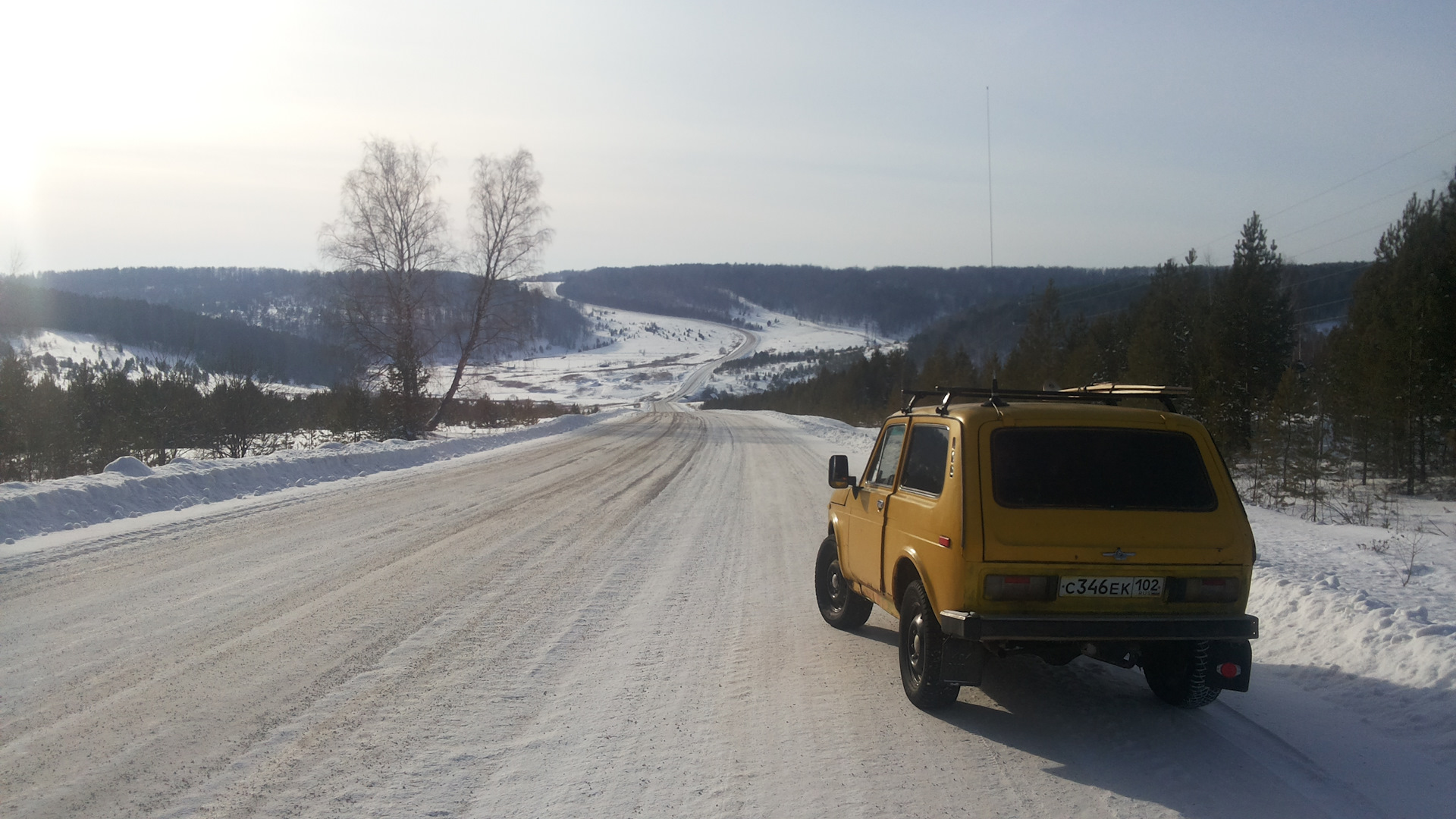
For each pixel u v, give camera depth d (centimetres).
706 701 492
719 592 778
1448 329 1991
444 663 546
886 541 544
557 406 6975
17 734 411
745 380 16162
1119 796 372
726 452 2542
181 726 427
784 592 786
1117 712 485
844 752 421
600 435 3300
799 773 393
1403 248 2645
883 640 635
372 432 2673
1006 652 461
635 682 521
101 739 407
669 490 1566
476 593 740
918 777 390
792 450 2702
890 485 563
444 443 2258
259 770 379
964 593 430
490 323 3603
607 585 788
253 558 845
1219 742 439
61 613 627
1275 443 1942
